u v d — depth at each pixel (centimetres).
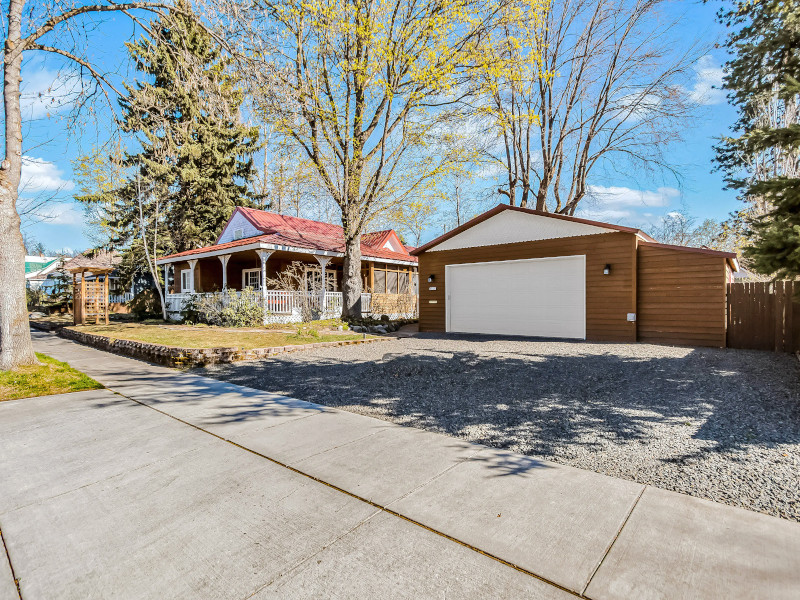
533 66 1535
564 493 281
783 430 389
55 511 266
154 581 199
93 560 216
